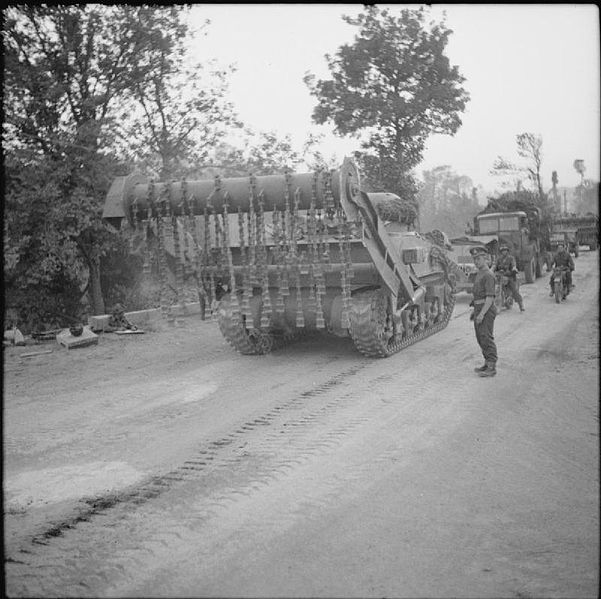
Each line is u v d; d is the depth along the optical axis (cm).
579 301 1736
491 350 896
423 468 549
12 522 470
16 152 1380
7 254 1377
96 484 545
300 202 879
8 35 1412
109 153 1505
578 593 357
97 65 1561
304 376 953
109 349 1253
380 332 1043
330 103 2692
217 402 817
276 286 1080
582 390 796
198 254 910
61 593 371
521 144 3441
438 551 407
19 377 1007
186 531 446
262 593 365
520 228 2253
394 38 2630
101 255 1628
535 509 464
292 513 469
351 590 366
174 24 1595
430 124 2686
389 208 1150
